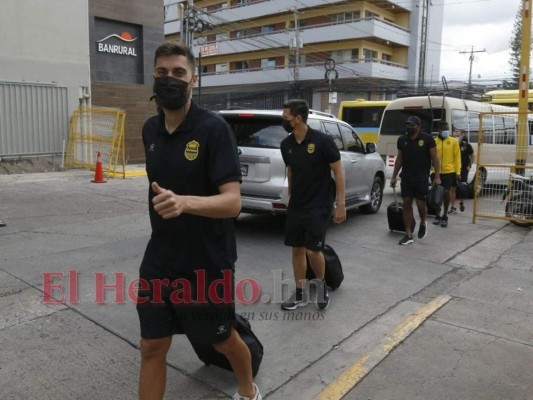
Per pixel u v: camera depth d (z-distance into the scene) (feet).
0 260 19.17
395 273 19.47
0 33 43.14
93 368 11.44
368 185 29.91
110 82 55.67
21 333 13.07
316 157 14.30
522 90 30.27
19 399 10.12
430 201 25.14
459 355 12.45
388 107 47.32
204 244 8.25
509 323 14.52
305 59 169.07
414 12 165.99
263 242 23.47
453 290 17.51
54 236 23.02
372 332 13.96
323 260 15.25
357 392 10.79
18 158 45.29
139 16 57.93
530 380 11.31
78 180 41.37
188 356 12.16
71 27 47.83
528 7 29.96
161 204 6.99
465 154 36.09
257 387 10.55
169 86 7.59
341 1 158.10
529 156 29.96
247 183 23.34
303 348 12.89
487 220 31.12
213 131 7.89
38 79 46.01
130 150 57.88
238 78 182.19
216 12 189.06
